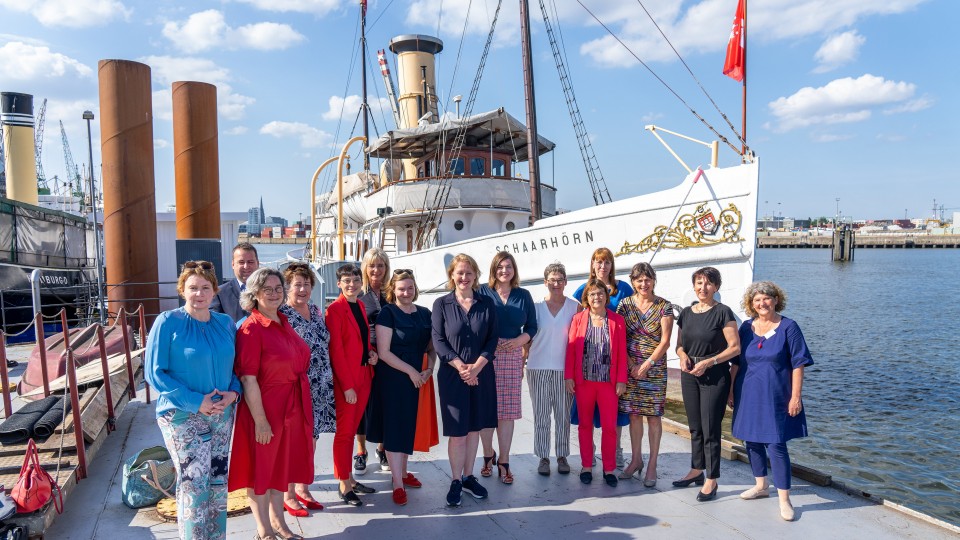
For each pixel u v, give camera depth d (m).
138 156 12.53
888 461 9.94
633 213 10.18
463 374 4.67
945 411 12.98
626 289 5.86
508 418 5.32
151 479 4.68
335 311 4.72
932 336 24.08
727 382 4.96
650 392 5.26
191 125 13.69
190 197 13.83
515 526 4.48
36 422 5.09
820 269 74.19
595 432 7.10
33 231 15.98
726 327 4.89
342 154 14.64
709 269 5.01
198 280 3.65
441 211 13.71
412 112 19.30
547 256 10.91
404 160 17.69
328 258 22.00
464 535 4.33
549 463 5.63
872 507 4.84
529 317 5.32
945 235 136.38
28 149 21.42
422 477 5.51
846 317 30.47
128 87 12.31
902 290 46.09
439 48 19.67
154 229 13.05
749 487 5.26
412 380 4.78
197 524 3.66
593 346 5.26
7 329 13.45
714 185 9.55
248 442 3.99
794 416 4.69
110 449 6.02
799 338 4.65
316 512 4.71
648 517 4.64
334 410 4.77
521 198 14.25
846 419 12.38
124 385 6.98
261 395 3.94
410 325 4.81
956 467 9.66
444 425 4.81
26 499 3.98
